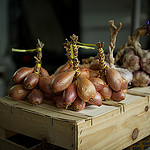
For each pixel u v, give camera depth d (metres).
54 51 1.79
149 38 1.78
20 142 0.81
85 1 1.78
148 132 0.84
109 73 0.74
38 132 0.71
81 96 0.68
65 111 0.70
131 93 0.84
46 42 1.75
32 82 0.74
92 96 0.68
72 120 0.64
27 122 0.73
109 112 0.70
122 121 0.74
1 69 1.64
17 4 1.65
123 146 0.75
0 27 1.64
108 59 0.89
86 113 0.69
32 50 0.80
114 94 0.75
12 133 0.83
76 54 0.71
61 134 0.66
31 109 0.72
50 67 1.75
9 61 1.66
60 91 0.70
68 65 0.79
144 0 1.76
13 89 0.77
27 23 1.69
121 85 0.74
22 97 0.77
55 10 1.73
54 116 0.67
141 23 1.80
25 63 1.69
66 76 0.69
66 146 0.66
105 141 0.70
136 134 0.79
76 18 1.81
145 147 0.78
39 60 0.79
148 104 0.82
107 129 0.70
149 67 0.92
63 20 1.76
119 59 1.01
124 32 1.85
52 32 1.76
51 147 0.75
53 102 0.76
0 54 1.65
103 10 1.82
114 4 1.80
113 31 0.88
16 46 1.69
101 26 1.85
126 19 1.81
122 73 0.86
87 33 1.85
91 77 0.77
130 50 0.97
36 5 1.69
